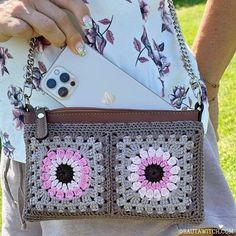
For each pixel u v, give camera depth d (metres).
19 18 1.44
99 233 1.53
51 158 1.42
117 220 1.53
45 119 1.41
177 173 1.42
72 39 1.43
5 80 1.55
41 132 1.41
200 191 1.43
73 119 1.42
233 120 4.72
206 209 1.67
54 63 1.46
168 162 1.41
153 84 1.53
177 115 1.42
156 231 1.55
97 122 1.42
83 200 1.42
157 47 1.57
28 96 1.50
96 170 1.42
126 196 1.42
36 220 1.46
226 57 1.85
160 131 1.41
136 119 1.42
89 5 1.46
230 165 4.00
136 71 1.51
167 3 1.62
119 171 1.41
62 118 1.42
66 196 1.43
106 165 1.42
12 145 1.58
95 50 1.46
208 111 1.76
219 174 1.70
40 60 1.49
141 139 1.41
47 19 1.42
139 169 1.41
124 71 1.49
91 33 1.46
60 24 1.43
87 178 1.42
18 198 1.68
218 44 1.83
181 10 8.68
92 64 1.45
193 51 1.86
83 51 1.44
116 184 1.42
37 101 1.50
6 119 1.57
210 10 1.83
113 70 1.46
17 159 1.58
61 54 1.45
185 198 1.42
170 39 1.60
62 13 1.43
